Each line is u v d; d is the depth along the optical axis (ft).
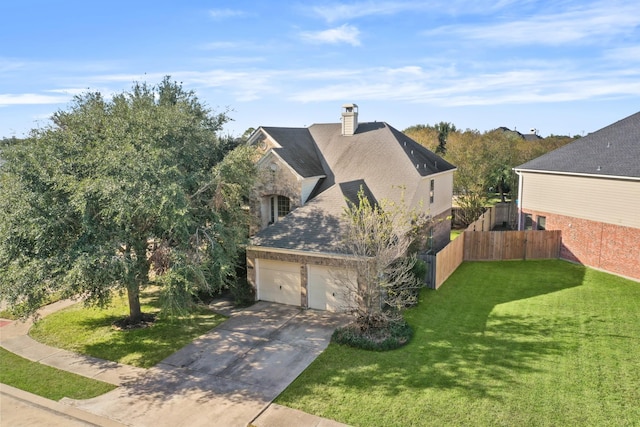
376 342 46.24
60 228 43.01
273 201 75.72
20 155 44.78
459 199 118.93
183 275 44.52
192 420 34.24
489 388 37.27
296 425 33.14
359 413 34.27
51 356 46.55
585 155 80.69
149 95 60.03
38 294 42.01
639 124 80.23
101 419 34.83
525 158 133.39
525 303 58.49
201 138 57.41
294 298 60.90
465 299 60.49
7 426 34.37
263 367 42.80
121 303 63.05
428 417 33.37
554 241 80.89
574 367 40.60
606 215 71.72
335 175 76.28
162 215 43.01
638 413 33.22
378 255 47.96
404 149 77.41
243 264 64.80
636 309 55.16
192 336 50.90
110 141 46.11
